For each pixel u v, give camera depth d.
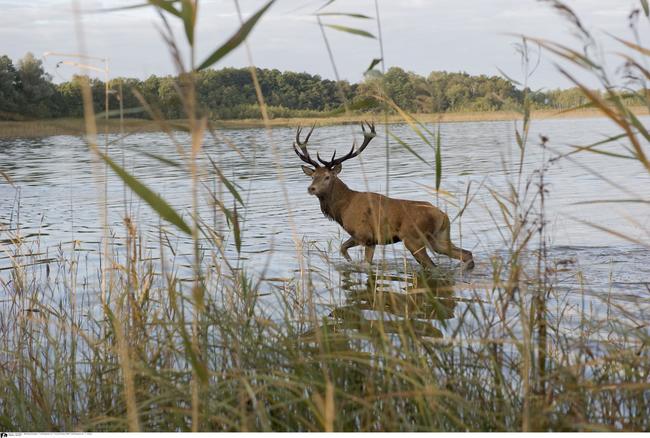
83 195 24.33
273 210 20.25
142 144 58.06
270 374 5.43
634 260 12.55
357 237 13.87
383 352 5.41
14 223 18.08
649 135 4.09
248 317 6.03
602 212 18.30
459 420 4.60
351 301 9.76
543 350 5.52
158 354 5.82
